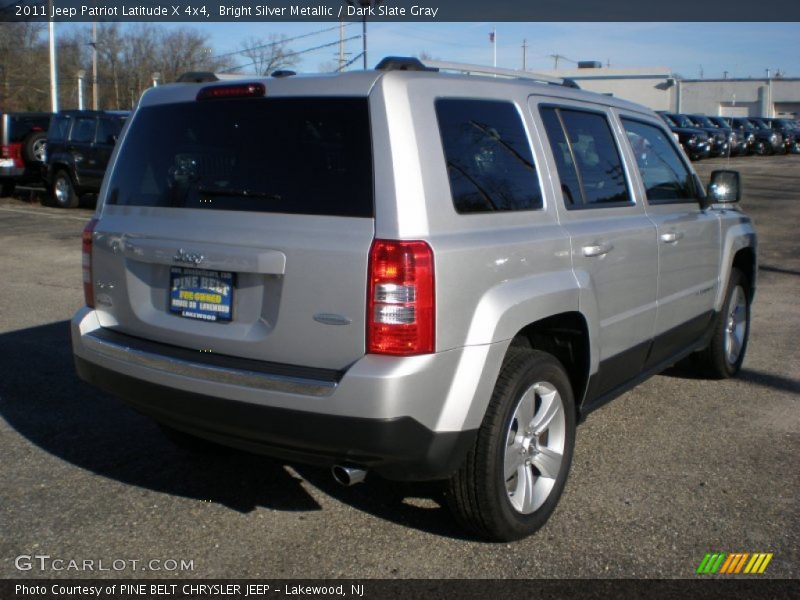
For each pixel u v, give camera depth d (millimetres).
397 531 3803
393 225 3102
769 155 39094
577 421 4180
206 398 3346
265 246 3268
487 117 3648
